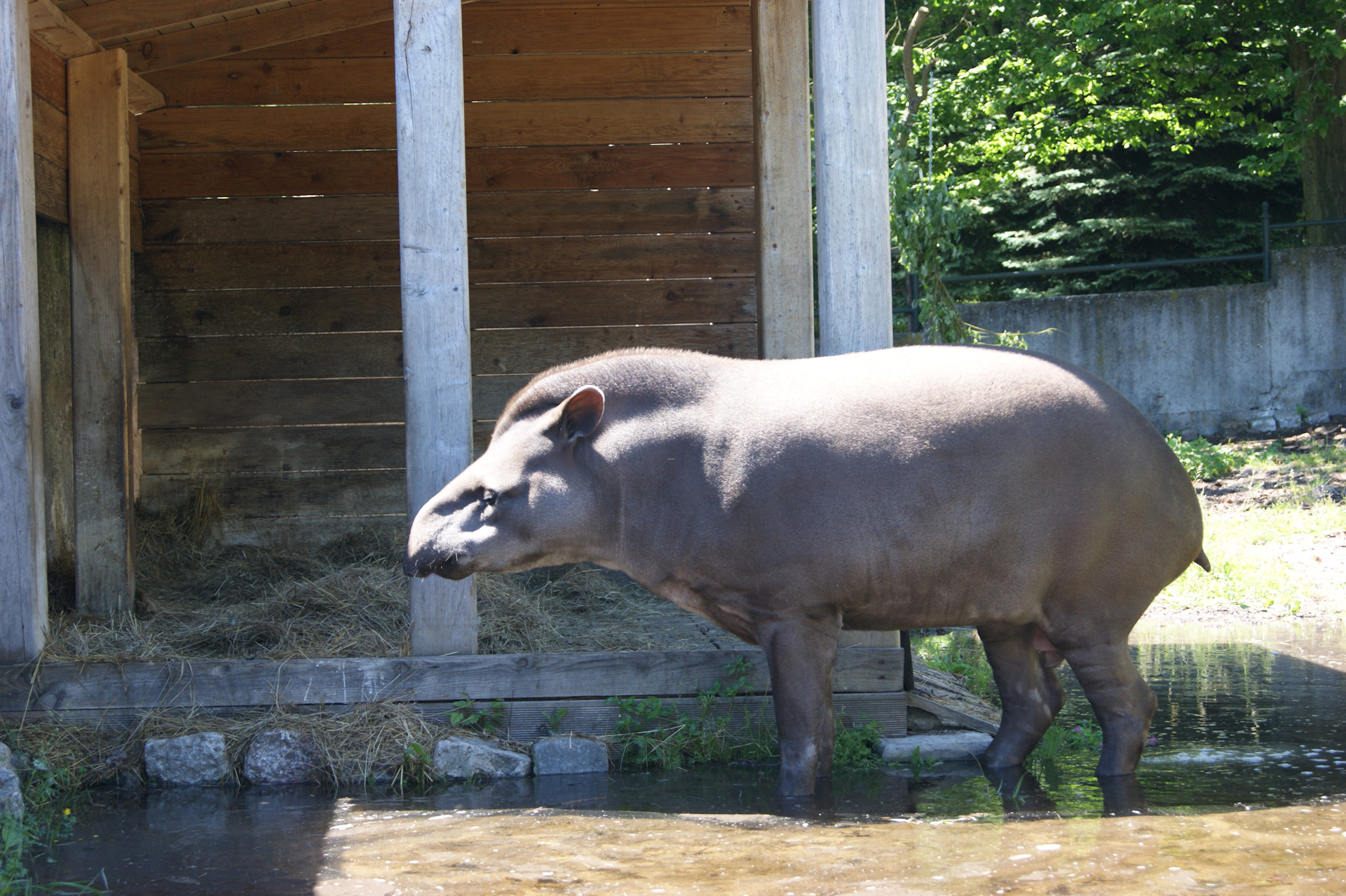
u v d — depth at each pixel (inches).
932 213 363.6
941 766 178.1
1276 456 525.7
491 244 315.6
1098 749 184.7
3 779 154.9
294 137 312.2
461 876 124.3
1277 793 152.3
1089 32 670.5
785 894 114.8
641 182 316.8
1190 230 771.4
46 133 235.1
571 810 154.4
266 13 283.6
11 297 185.9
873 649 189.6
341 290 313.7
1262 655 266.8
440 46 187.0
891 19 805.2
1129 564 158.4
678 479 160.1
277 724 180.7
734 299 319.3
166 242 310.0
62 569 247.3
